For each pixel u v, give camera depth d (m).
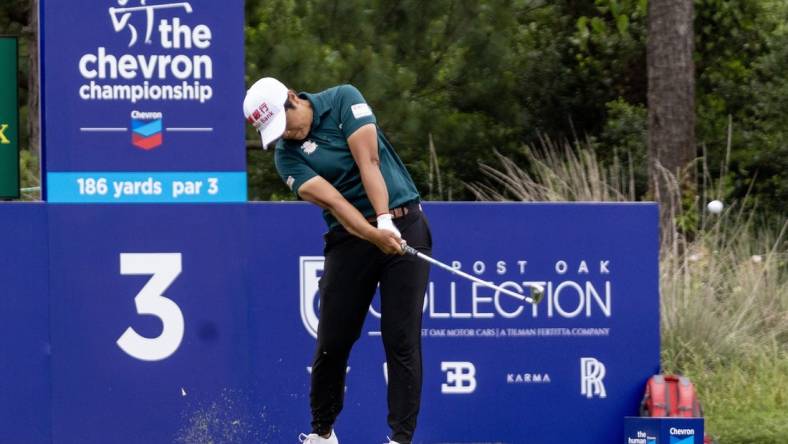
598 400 21.44
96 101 20.50
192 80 20.69
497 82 46.25
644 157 47.53
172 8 20.61
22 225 20.42
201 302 20.84
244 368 20.94
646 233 21.41
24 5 49.31
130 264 20.69
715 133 49.56
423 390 21.27
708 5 50.00
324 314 19.06
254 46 40.97
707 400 25.52
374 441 21.25
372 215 18.67
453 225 21.19
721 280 30.75
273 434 21.00
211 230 20.83
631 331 21.45
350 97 18.48
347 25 42.50
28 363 20.50
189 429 20.88
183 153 20.73
